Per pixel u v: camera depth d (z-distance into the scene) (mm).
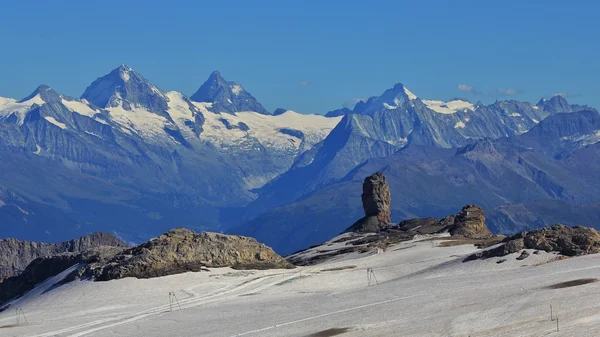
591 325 191625
